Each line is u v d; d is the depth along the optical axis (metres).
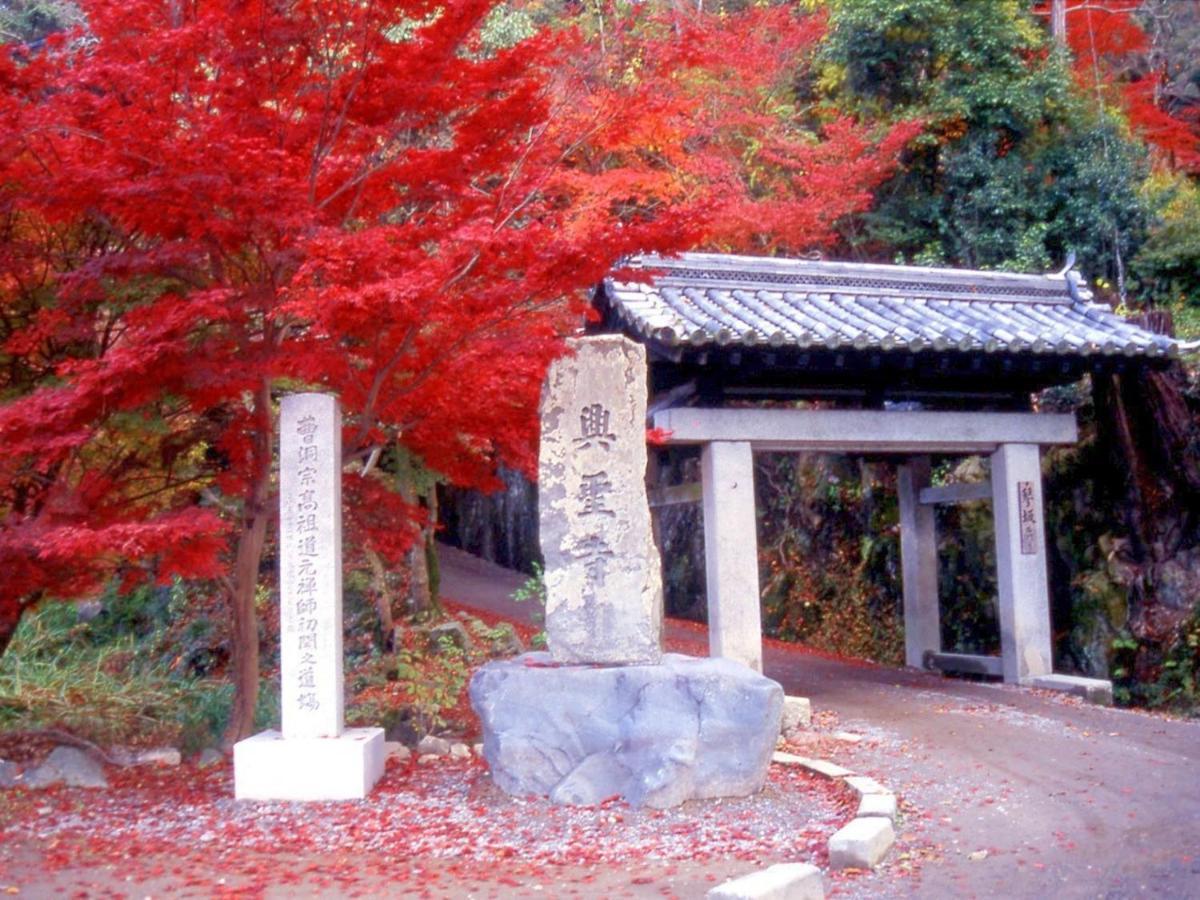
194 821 8.06
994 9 20.67
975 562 17.34
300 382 10.35
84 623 17.14
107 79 8.11
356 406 9.47
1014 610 14.41
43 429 8.25
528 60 9.15
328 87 8.56
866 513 19.20
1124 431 15.41
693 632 20.86
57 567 9.18
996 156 20.81
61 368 7.76
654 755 8.23
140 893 6.46
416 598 16.62
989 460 15.60
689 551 23.03
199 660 16.02
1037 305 15.20
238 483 9.67
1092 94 22.03
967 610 17.34
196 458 10.83
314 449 8.77
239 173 7.94
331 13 8.57
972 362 13.54
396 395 9.15
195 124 8.27
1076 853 7.05
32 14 20.89
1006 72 20.69
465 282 8.46
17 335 8.97
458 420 9.77
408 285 7.45
